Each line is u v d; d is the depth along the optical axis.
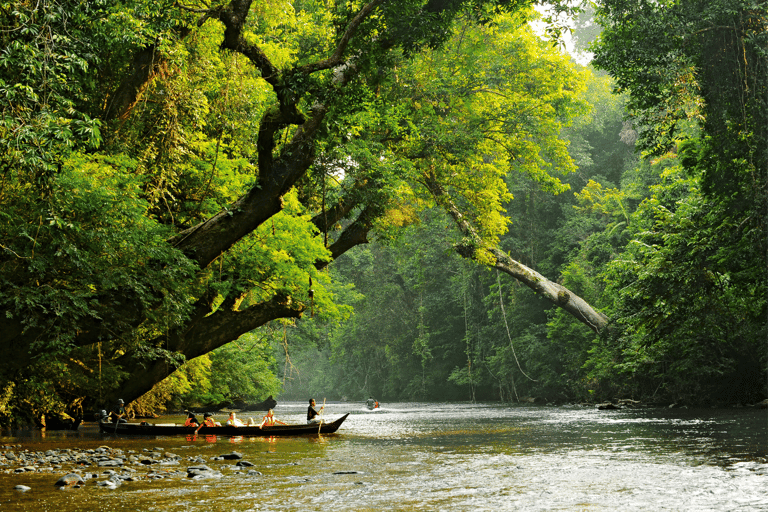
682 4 17.03
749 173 19.06
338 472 10.52
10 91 8.98
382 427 24.86
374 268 66.00
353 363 78.12
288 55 21.36
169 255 14.54
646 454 13.06
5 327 12.79
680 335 27.38
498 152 30.67
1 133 9.46
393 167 23.20
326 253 20.42
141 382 19.56
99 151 15.70
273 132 14.27
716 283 22.81
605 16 17.72
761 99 17.41
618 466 11.18
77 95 12.66
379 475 10.23
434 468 11.16
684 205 25.34
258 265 19.52
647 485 8.96
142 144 17.17
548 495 8.20
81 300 12.89
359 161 22.11
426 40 14.24
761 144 17.84
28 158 9.08
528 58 28.56
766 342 28.55
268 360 54.47
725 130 18.23
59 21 10.13
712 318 25.11
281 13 21.89
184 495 8.25
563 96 30.59
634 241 26.47
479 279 58.50
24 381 17.20
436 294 62.94
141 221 14.32
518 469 10.93
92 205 12.92
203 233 15.30
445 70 26.56
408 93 25.61
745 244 20.12
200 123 17.56
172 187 17.94
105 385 18.88
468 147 26.73
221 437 19.39
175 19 13.59
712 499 7.83
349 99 14.92
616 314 27.97
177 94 16.48
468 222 29.83
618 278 29.52
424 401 66.81
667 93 17.97
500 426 24.02
